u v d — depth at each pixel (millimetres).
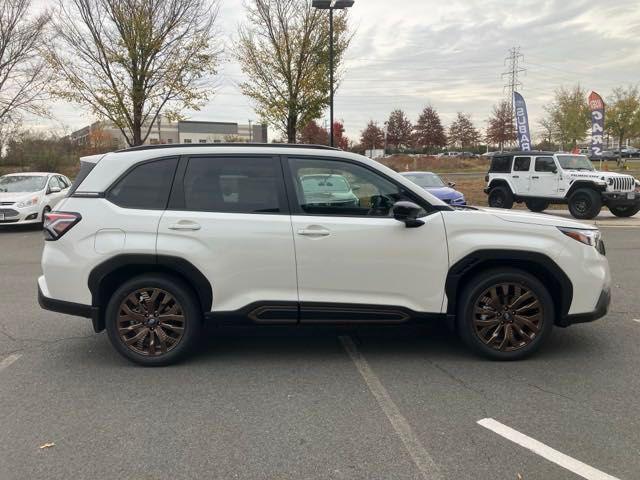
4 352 4906
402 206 4266
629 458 3021
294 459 3043
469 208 4871
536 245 4402
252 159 4543
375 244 4391
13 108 22000
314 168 4543
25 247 11703
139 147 4645
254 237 4371
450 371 4367
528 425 3418
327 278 4414
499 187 18375
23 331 5547
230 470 2936
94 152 37125
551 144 66250
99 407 3738
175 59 17953
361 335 5398
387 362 4598
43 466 2982
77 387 4094
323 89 21188
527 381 4137
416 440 3246
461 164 52656
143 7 16859
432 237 4406
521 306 4516
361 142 82500
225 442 3238
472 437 3273
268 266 4398
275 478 2861
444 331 5488
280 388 4055
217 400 3848
